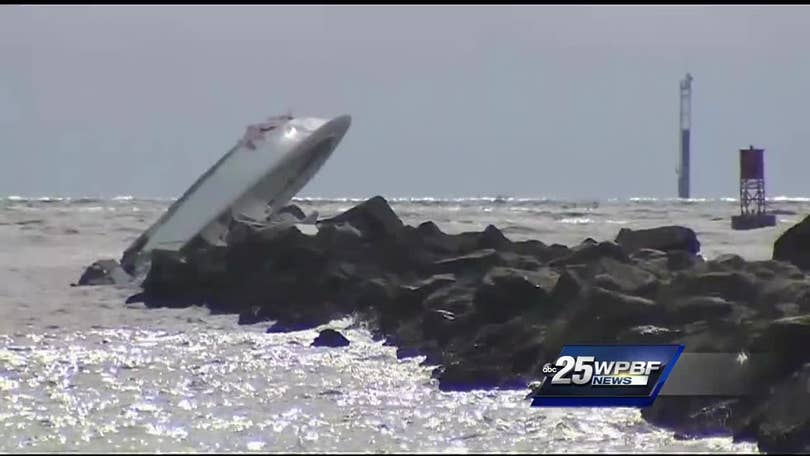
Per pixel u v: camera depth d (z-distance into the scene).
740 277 60.66
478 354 59.28
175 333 70.56
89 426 49.25
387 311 70.75
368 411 51.66
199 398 54.28
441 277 71.81
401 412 51.47
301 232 79.62
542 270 70.69
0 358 62.91
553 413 50.91
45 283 87.31
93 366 61.16
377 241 79.62
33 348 65.81
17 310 77.06
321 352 64.88
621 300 58.06
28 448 45.75
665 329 55.53
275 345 66.88
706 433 46.84
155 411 51.81
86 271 89.31
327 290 75.00
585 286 62.72
